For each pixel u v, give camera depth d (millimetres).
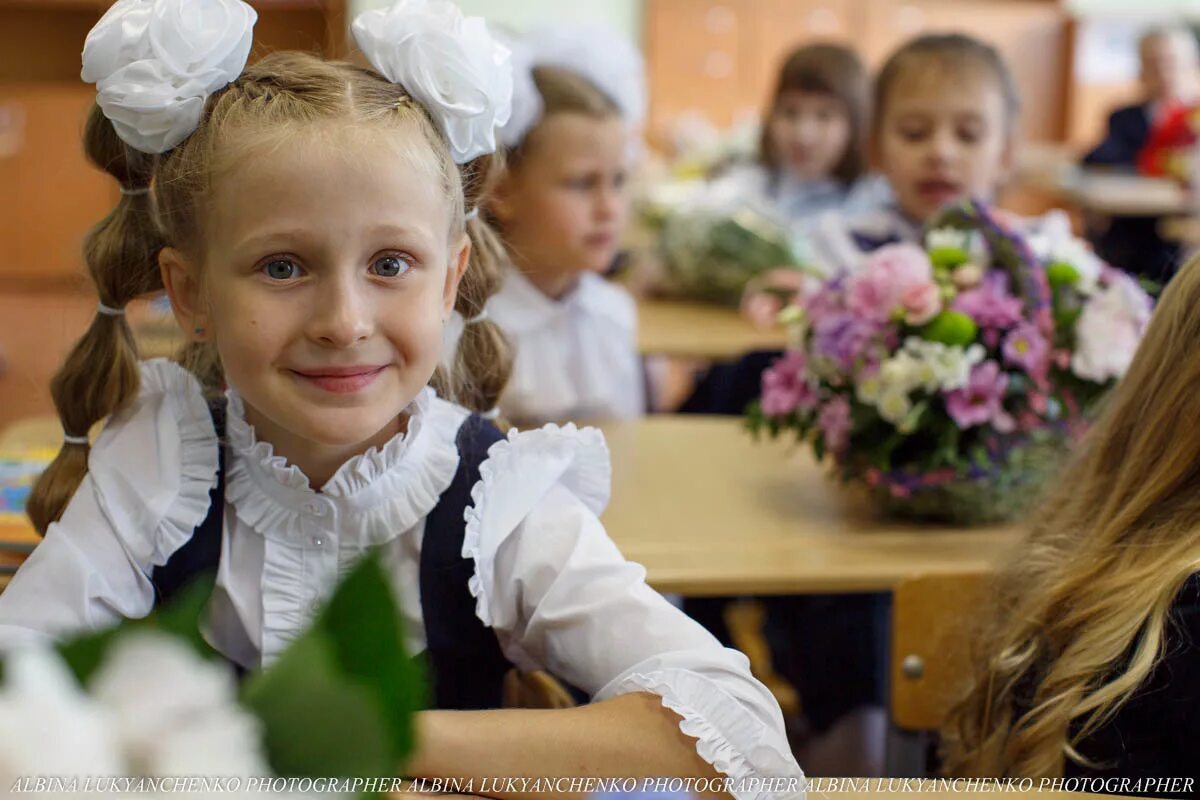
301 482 986
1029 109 7363
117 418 1049
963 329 1529
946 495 1568
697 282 3018
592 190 2152
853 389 1593
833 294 1644
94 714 375
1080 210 5785
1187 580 1070
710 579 1408
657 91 7039
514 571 1013
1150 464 1174
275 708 407
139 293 1031
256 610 1000
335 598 424
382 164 869
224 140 878
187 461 1012
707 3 6957
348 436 894
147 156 984
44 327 3625
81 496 1007
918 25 7156
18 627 926
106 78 901
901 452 1589
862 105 3762
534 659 1054
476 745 872
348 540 1006
